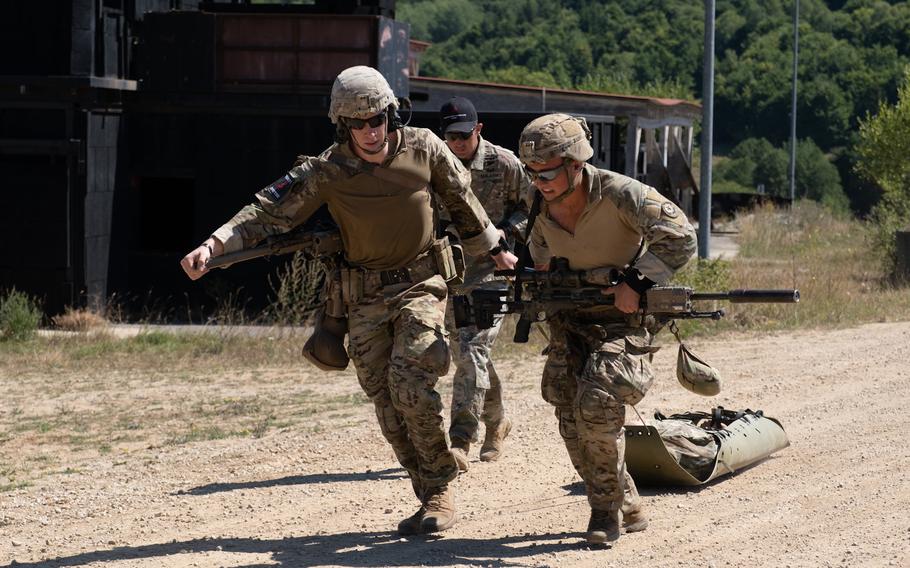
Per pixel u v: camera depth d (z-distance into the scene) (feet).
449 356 25.35
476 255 26.68
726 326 66.08
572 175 23.82
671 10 503.61
